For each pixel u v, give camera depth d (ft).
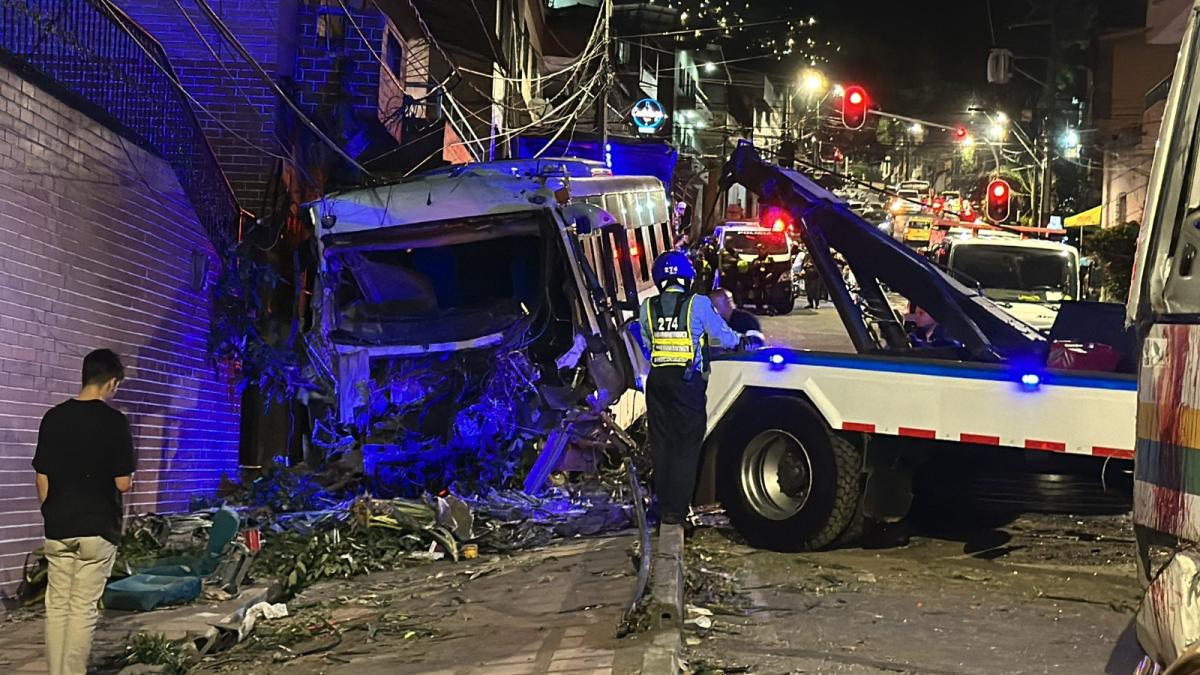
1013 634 20.56
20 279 25.90
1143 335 12.60
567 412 36.11
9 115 25.31
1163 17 115.14
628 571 25.36
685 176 131.34
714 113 165.78
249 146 45.60
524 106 93.20
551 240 35.88
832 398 26.50
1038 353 31.48
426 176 42.63
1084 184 131.64
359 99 51.49
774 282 96.73
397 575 28.55
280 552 28.66
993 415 24.88
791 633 20.61
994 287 59.88
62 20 30.07
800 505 27.32
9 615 24.62
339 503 36.19
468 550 30.17
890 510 26.94
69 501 18.33
